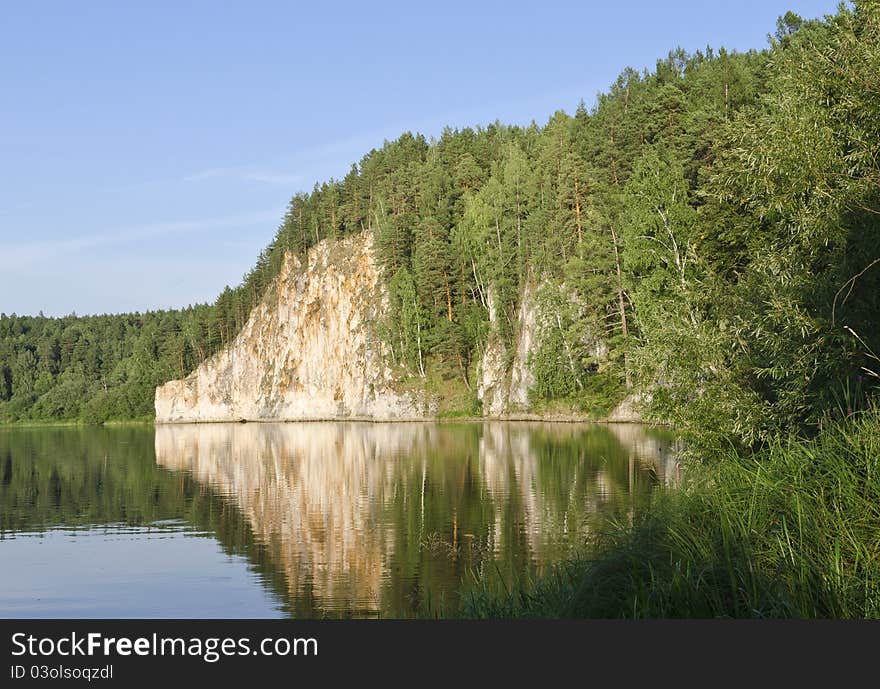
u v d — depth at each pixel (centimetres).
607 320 7306
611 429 6097
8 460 6431
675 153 5541
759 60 6284
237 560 2234
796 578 807
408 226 12662
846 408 1168
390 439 7025
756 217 1708
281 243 16588
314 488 3744
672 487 1384
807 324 1229
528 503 2745
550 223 8512
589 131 8819
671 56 9881
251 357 16212
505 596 1203
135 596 1888
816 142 1245
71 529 2928
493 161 12288
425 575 1891
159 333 19550
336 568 2048
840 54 1255
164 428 14100
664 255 2397
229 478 4453
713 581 853
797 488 927
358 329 13688
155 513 3253
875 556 792
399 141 15712
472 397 10219
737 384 1471
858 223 1226
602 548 1177
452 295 11325
